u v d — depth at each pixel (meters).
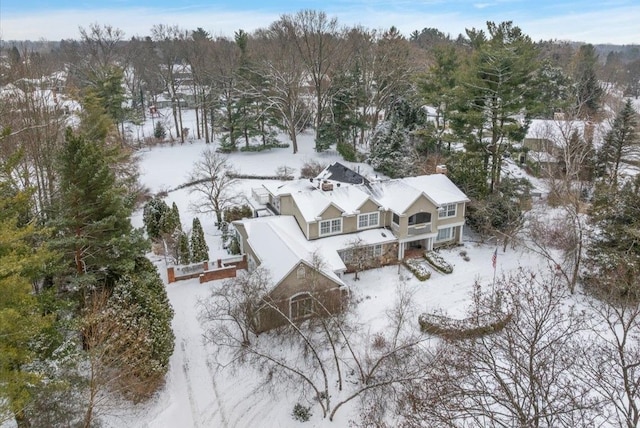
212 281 30.58
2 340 13.97
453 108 43.09
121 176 41.09
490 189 38.88
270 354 23.62
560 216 36.69
